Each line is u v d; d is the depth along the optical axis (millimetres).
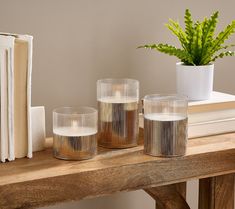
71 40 1484
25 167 1147
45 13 1436
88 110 1261
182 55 1386
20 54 1157
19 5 1397
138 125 1320
